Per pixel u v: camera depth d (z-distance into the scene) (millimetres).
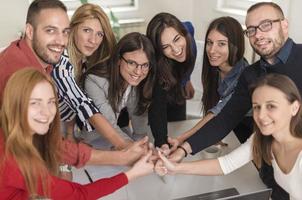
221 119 1911
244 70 1936
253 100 1469
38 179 1268
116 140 1879
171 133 2129
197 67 2719
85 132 2119
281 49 1795
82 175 1748
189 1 3709
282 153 1514
